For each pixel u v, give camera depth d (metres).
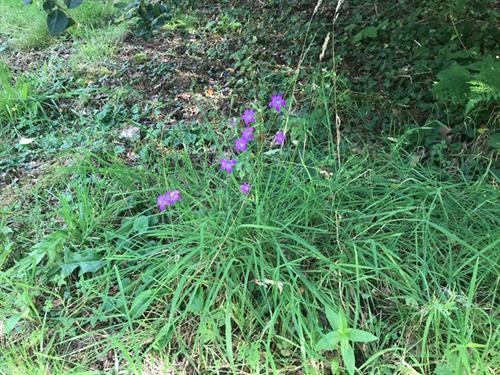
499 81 2.86
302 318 2.15
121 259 2.45
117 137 3.46
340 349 2.06
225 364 2.13
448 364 1.94
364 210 2.50
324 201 2.54
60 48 4.73
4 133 3.70
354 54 3.90
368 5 4.46
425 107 3.28
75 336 2.27
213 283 2.28
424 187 2.60
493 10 3.91
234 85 3.85
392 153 2.87
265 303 2.23
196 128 3.41
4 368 2.15
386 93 3.47
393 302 2.23
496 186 2.66
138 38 4.67
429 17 4.04
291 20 4.48
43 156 3.42
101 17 5.09
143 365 2.16
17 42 4.87
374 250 2.24
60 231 2.63
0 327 2.36
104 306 2.35
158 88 3.97
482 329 2.08
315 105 3.33
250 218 2.48
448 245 2.36
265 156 2.86
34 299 2.44
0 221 2.91
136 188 2.95
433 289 2.25
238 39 4.43
